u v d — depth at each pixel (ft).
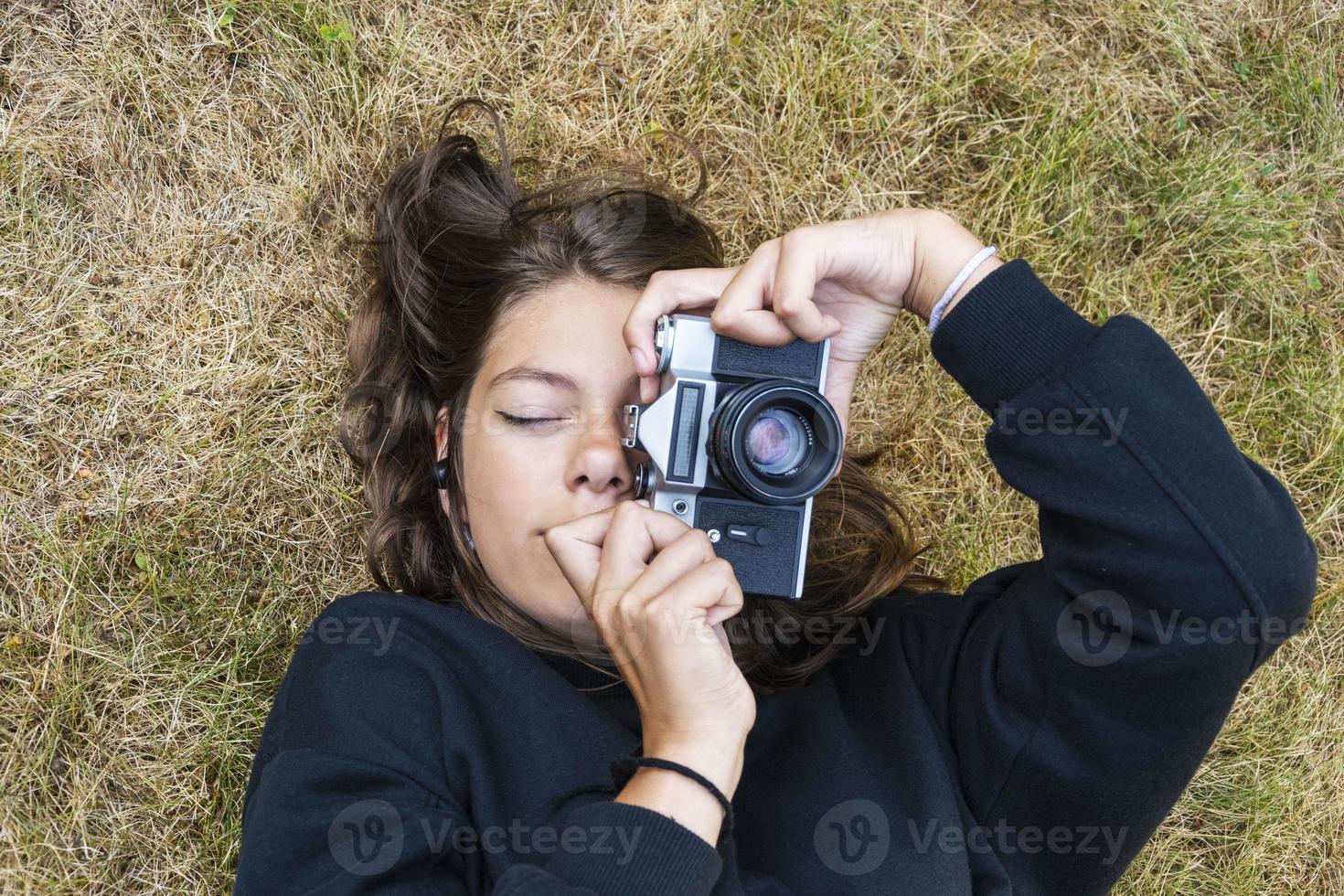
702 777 4.00
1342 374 7.95
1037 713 4.53
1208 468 4.02
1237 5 8.19
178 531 6.74
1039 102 7.95
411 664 4.94
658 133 7.47
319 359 7.06
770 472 4.48
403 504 6.01
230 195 7.04
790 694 5.49
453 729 4.77
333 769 4.55
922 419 7.58
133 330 6.84
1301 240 8.09
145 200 6.93
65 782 6.35
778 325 4.50
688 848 3.89
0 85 6.76
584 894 3.80
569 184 6.23
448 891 4.56
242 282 7.00
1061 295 7.89
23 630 6.42
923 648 5.21
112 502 6.68
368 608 5.16
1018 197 7.84
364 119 7.19
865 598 5.92
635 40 7.52
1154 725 4.25
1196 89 8.20
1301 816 7.45
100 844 6.32
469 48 7.38
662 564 4.16
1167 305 7.94
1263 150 8.27
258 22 7.08
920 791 4.74
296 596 6.85
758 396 4.33
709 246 6.20
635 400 5.19
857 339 4.91
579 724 4.92
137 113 6.94
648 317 4.60
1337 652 7.62
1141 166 8.05
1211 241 7.99
